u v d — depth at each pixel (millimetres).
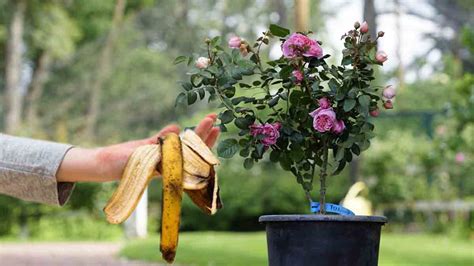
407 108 31453
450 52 36906
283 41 2486
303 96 2412
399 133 20141
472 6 35156
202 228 19250
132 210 1620
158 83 35969
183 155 1672
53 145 1704
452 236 16094
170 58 38094
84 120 33625
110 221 1609
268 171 19656
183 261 8617
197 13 41625
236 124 2455
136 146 1835
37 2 27016
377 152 19000
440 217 18078
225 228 19328
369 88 2406
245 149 2457
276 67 2508
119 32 34062
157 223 18953
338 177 19109
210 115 1924
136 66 36062
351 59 2416
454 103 10180
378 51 2414
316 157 2459
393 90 2408
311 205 2426
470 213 17344
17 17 26641
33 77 31266
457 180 18891
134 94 35625
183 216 19297
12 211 17531
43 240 16594
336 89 2385
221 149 2455
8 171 1666
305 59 2396
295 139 2414
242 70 2488
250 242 10102
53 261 9945
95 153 1685
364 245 2150
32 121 30031
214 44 2510
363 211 12922
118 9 29375
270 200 19250
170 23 39406
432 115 20469
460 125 10508
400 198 18719
